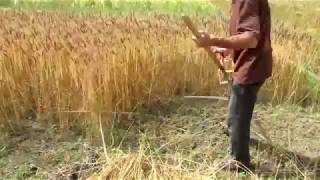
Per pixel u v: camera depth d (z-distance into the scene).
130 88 3.42
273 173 2.84
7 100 3.28
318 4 7.34
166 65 3.70
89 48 3.35
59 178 2.68
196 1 7.31
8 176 2.70
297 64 3.96
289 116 3.62
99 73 3.16
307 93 3.93
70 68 3.23
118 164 2.64
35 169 2.78
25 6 6.62
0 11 5.19
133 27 4.13
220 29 4.52
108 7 6.90
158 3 7.14
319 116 3.67
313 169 2.90
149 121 3.39
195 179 2.57
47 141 3.09
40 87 3.30
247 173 2.76
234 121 2.71
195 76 3.90
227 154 2.98
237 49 2.44
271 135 3.29
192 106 3.66
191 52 3.86
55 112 3.30
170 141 3.08
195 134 3.23
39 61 3.31
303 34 4.88
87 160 2.86
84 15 5.27
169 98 3.72
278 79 3.87
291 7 7.13
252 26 2.39
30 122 3.31
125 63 3.33
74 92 3.22
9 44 3.40
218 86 3.90
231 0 2.50
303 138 3.28
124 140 3.12
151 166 2.66
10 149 2.99
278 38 4.38
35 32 3.73
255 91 2.62
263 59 2.55
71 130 3.21
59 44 3.42
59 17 4.93
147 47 3.58
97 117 3.09
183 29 4.29
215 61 2.62
